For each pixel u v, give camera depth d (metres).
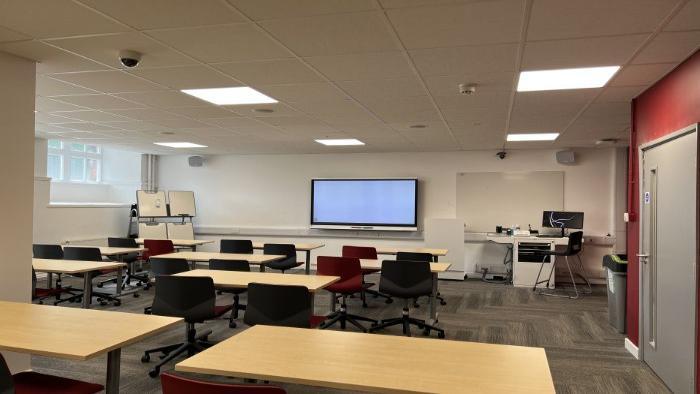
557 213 8.52
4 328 2.41
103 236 9.58
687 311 3.32
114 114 5.98
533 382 1.80
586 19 2.74
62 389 2.27
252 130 7.12
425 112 5.55
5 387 1.87
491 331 5.28
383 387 1.73
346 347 2.19
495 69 3.76
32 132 3.72
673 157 3.60
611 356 4.43
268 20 2.85
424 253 6.33
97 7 2.69
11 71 3.57
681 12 2.62
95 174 10.48
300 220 10.36
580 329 5.39
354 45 3.27
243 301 6.75
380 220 9.80
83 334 2.31
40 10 2.74
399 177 9.80
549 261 8.19
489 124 6.31
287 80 4.21
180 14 2.78
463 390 1.71
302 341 2.27
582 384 3.74
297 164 10.41
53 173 9.30
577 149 8.95
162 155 11.01
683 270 3.39
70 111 5.80
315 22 2.87
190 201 10.56
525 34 2.99
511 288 8.08
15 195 3.60
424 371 1.90
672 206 3.60
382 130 6.94
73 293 6.54
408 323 5.11
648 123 4.27
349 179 10.00
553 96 4.64
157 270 5.16
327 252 10.13
